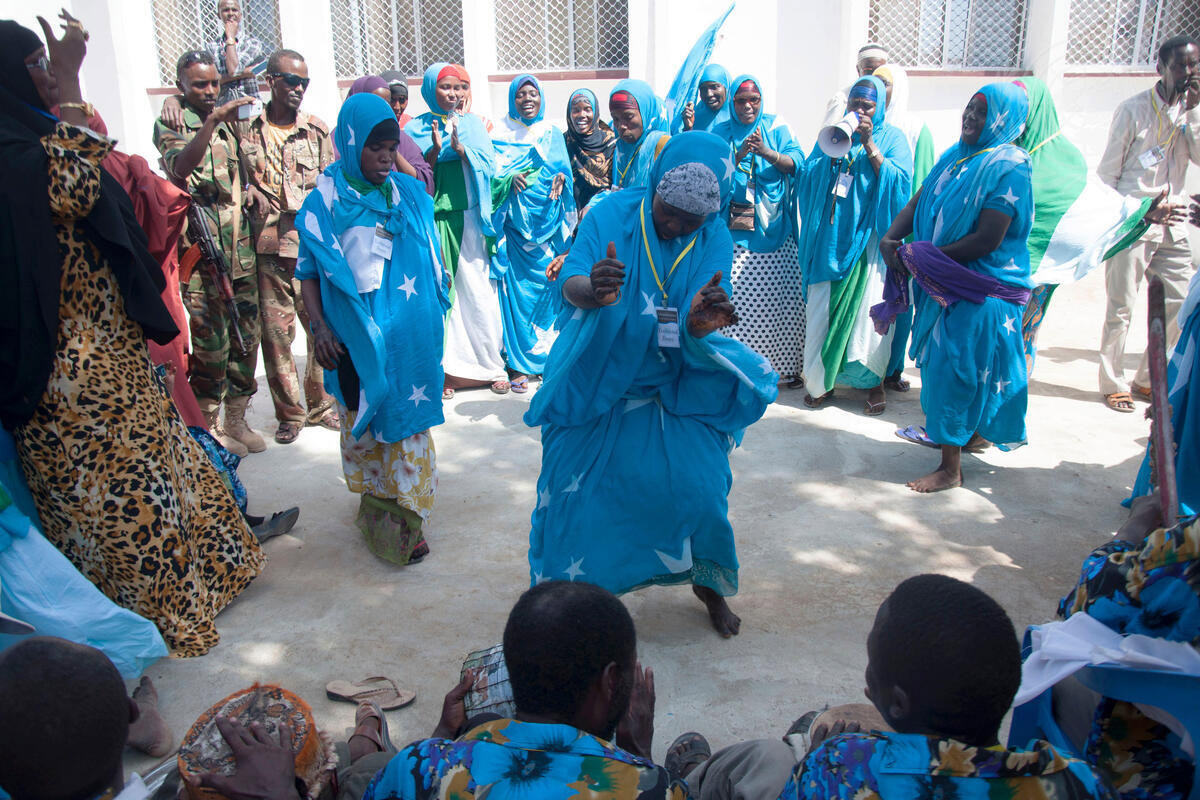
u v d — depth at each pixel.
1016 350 4.71
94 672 1.70
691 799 1.79
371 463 4.18
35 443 3.20
